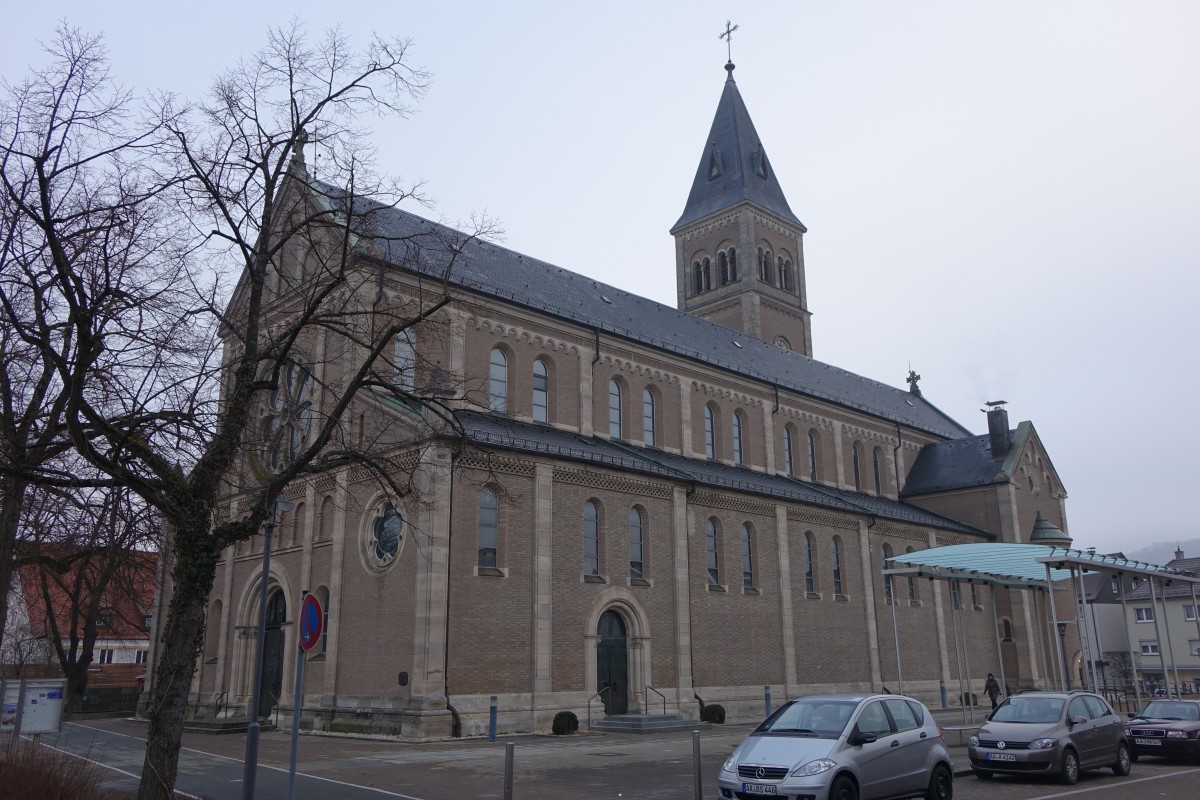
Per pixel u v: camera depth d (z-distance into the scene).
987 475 57.81
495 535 31.67
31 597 42.06
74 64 16.62
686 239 74.44
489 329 38.19
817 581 44.38
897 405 66.06
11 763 14.05
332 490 33.66
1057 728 20.38
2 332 16.95
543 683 31.22
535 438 36.03
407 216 40.72
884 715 16.17
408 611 29.48
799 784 14.06
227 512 33.03
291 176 18.52
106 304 16.05
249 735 13.88
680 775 20.47
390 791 18.19
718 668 37.97
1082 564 30.47
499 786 18.89
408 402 20.34
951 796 17.06
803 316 73.00
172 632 14.89
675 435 44.88
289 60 18.59
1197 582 36.62
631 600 34.94
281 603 35.81
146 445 15.88
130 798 15.82
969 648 52.66
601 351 42.31
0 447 16.98
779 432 50.94
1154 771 22.50
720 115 76.25
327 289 17.64
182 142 17.12
